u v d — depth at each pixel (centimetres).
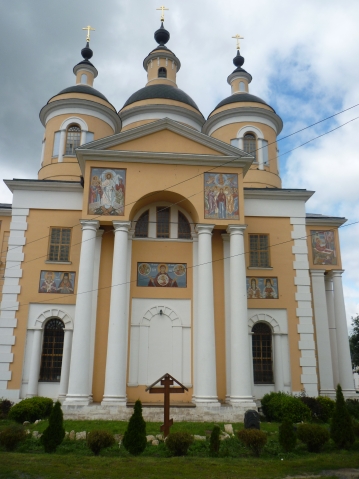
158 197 2420
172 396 2228
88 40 3488
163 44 3844
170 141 2395
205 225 2283
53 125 3034
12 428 1507
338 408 1567
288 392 2378
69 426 1738
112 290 2159
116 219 2247
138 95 3409
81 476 1124
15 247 2444
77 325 2086
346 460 1343
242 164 2372
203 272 2223
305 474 1195
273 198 2659
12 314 2353
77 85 3238
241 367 2117
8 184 2509
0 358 2289
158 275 2397
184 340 2320
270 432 1730
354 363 5366
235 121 3183
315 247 2928
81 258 2180
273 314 2495
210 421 1969
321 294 2847
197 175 2348
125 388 2081
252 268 2542
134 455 1359
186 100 3384
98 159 2312
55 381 2311
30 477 1111
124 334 2109
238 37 3647
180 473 1162
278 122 3262
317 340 2769
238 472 1186
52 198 2525
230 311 2272
